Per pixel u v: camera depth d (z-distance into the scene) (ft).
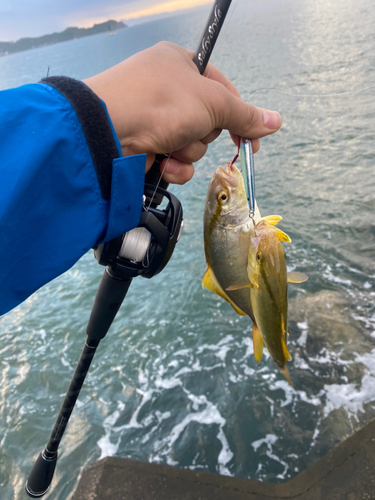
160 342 17.67
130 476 9.96
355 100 41.01
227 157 37.50
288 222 23.58
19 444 14.62
